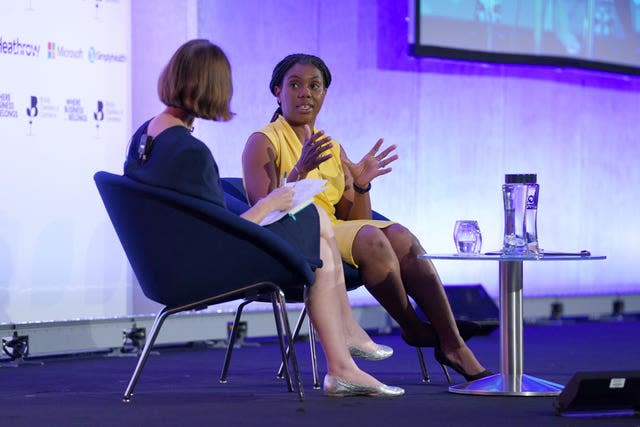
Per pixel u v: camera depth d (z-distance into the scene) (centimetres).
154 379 656
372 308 1010
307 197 515
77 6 803
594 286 1177
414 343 588
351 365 543
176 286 498
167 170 488
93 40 813
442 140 1056
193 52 507
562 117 1141
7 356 788
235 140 920
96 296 826
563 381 638
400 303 576
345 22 992
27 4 777
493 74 1090
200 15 898
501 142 1095
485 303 1015
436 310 576
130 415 477
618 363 757
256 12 931
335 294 541
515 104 1105
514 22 1084
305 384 621
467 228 558
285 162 605
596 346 898
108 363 769
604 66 1155
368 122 1008
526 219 561
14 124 774
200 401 529
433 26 1031
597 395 477
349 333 605
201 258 493
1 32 765
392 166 1022
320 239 536
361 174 624
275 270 502
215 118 512
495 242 1090
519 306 569
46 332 788
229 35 916
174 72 506
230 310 910
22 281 783
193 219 488
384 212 1019
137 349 842
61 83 797
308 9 966
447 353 577
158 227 490
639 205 1209
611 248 1188
